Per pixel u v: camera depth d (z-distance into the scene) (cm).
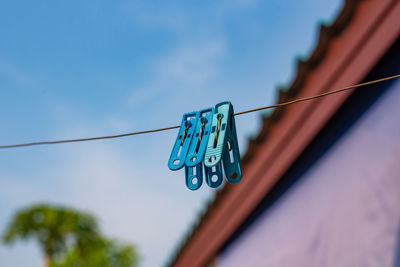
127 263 2131
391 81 255
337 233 278
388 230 246
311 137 277
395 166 246
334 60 261
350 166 276
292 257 307
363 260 256
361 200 265
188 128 219
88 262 2148
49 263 2138
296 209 315
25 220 2133
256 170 322
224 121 208
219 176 213
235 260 372
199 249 411
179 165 207
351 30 253
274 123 301
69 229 2155
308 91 278
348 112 281
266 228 342
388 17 235
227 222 364
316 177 302
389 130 253
